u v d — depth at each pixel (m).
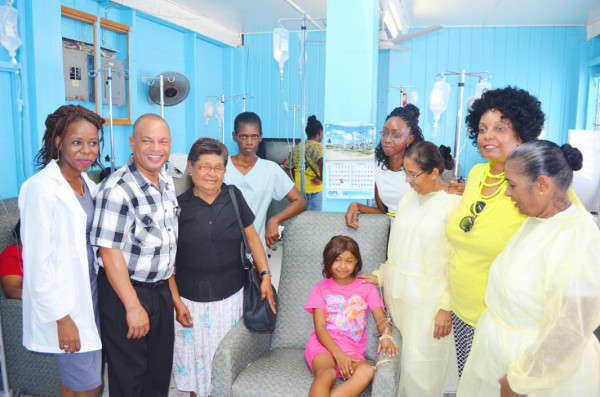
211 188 2.07
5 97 3.57
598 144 3.29
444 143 7.62
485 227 1.63
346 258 2.09
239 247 2.22
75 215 1.74
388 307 2.09
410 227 1.95
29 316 1.78
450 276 1.83
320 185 5.27
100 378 1.92
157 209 1.86
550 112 7.43
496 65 7.41
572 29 7.20
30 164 3.71
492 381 1.49
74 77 4.43
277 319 2.30
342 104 2.54
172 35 6.37
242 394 1.87
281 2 5.93
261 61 7.92
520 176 1.31
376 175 2.62
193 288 2.15
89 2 4.73
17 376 2.49
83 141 1.74
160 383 2.07
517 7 6.20
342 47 2.50
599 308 1.21
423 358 1.92
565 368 1.24
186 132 6.84
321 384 1.78
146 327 1.84
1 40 3.27
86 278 1.78
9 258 2.52
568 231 1.28
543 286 1.31
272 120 8.00
